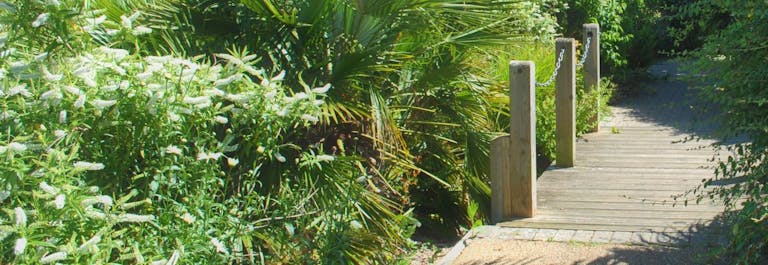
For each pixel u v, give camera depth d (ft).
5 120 11.81
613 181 25.93
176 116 13.05
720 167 16.40
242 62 14.75
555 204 23.16
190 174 13.70
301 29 19.08
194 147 14.64
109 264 11.53
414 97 22.25
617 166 28.35
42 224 11.15
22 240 10.37
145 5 18.44
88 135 13.08
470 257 18.66
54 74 12.42
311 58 19.35
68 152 12.73
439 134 23.06
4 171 11.06
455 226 25.08
